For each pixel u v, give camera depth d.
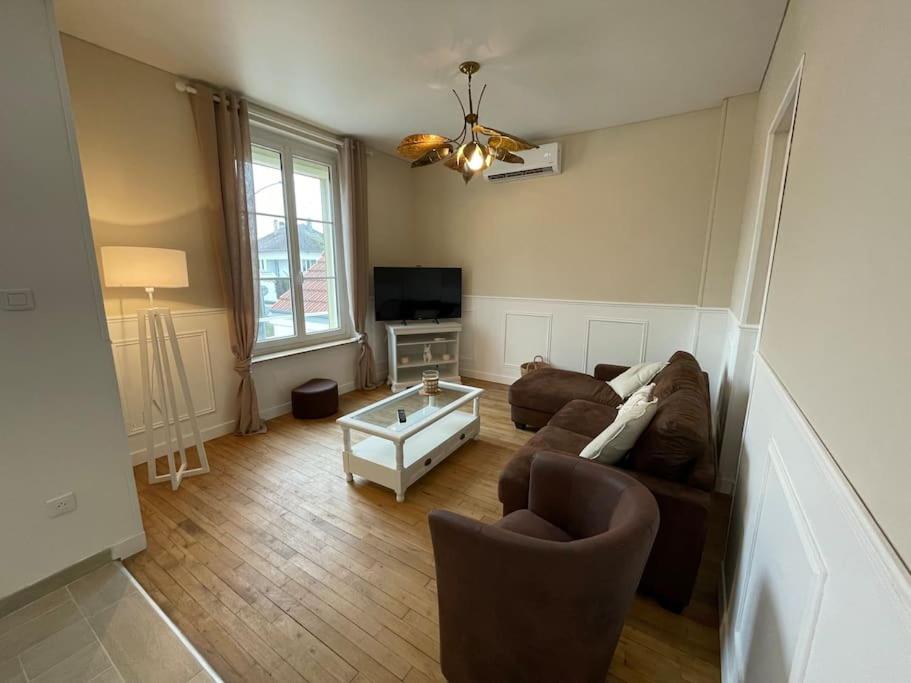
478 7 2.06
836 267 0.88
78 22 2.18
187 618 1.62
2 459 1.58
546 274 4.45
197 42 2.38
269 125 3.46
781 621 0.95
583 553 1.01
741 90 3.06
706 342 3.59
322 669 1.42
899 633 0.49
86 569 1.83
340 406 4.07
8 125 1.51
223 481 2.64
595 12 2.10
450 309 4.80
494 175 4.35
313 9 2.07
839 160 0.94
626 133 3.78
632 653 1.49
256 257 3.36
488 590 1.14
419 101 3.22
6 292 1.54
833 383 0.83
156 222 2.77
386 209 4.79
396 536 2.11
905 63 0.64
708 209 3.53
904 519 0.51
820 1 1.26
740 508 1.64
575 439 2.26
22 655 1.47
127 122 2.58
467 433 3.10
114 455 1.88
